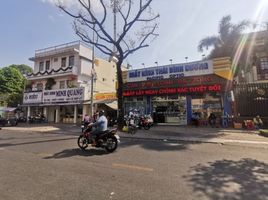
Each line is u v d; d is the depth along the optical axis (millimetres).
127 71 25016
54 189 5199
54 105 31031
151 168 7012
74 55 33031
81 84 31625
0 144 11891
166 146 11211
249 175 6320
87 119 17500
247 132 16141
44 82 35312
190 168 7031
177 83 21734
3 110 34531
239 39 24109
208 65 20672
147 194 4918
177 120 22203
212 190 5172
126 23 18250
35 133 17891
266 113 18906
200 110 21312
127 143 12273
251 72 26141
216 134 15320
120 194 4914
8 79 52406
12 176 6172
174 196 4816
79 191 5078
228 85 19562
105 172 6547
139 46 19188
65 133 17703
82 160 8102
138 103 24266
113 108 25906
